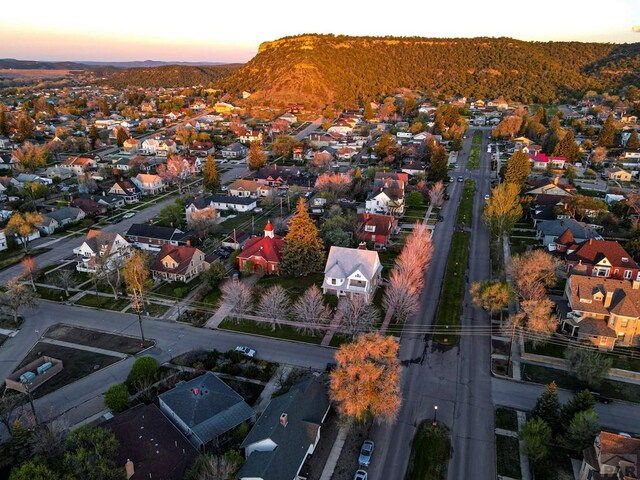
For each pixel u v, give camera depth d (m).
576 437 44.59
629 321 61.88
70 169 155.38
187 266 81.75
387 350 47.84
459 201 123.94
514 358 60.56
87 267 84.38
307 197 127.19
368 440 47.47
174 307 73.62
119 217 116.19
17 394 54.59
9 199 125.81
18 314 72.00
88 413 51.72
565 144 158.12
